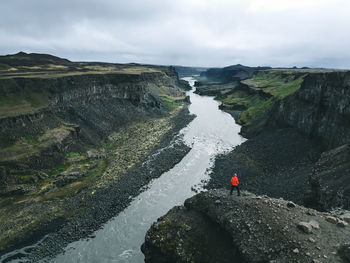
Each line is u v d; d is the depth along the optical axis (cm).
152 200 4547
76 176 5181
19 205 4166
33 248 3384
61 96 7612
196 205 2952
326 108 5912
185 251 2478
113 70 14275
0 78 6550
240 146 7288
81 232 3691
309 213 2348
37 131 5788
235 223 2409
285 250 1966
